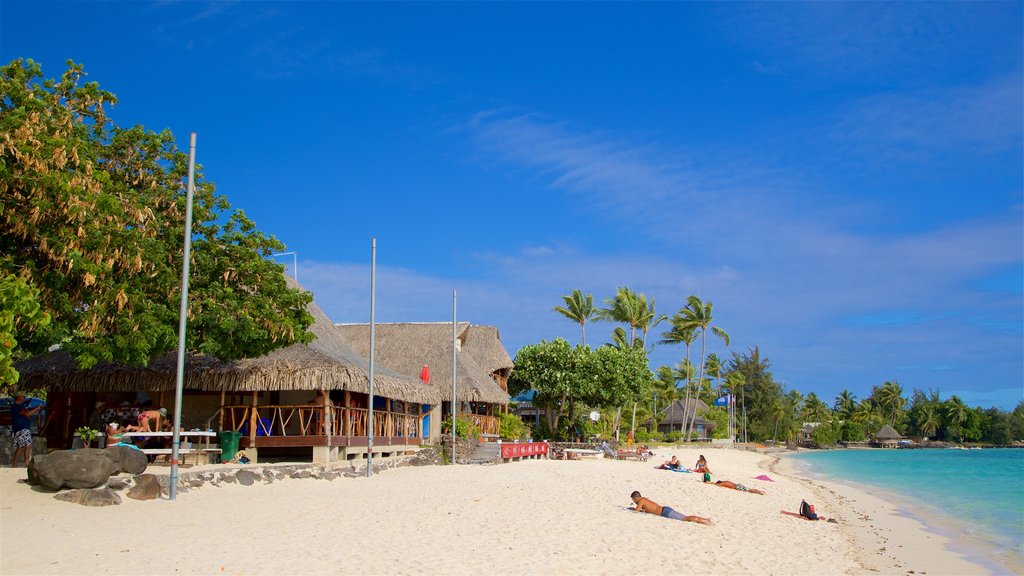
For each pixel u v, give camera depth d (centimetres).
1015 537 2064
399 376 3102
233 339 2005
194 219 2039
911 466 6247
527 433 5053
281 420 2333
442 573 1059
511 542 1317
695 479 2858
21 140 1461
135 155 2016
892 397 14550
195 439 2423
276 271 2145
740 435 10906
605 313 6688
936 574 1470
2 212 1454
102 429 2188
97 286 1628
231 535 1251
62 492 1434
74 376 2288
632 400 5488
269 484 1928
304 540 1241
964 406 13950
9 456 1994
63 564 1001
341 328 4622
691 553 1354
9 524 1209
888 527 2172
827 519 2138
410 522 1470
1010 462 7025
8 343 1294
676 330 8312
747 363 11562
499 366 5009
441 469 2750
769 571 1279
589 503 1897
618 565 1195
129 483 1566
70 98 1866
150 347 1800
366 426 2689
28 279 1538
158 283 1873
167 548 1124
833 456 9000
